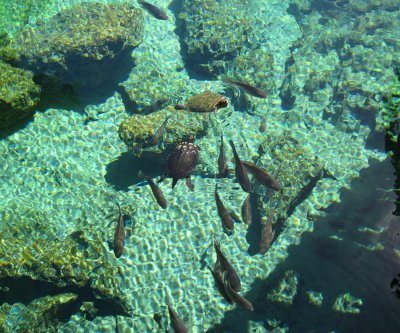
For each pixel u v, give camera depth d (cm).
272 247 367
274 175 381
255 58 480
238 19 498
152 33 502
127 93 440
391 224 353
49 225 359
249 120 455
